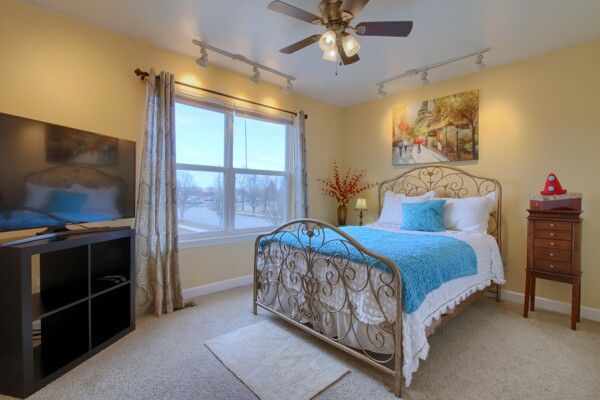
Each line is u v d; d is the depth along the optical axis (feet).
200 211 10.30
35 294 6.25
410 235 8.75
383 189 13.46
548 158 9.15
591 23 7.58
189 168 9.99
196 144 10.14
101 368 5.86
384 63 10.09
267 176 12.35
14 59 6.82
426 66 10.28
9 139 5.37
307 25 7.93
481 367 6.03
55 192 6.13
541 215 8.20
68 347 6.28
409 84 12.00
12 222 5.40
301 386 5.36
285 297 7.70
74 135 6.52
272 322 7.98
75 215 6.54
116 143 7.54
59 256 6.43
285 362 6.10
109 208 7.33
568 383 5.53
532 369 5.97
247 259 11.49
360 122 14.48
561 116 8.91
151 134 8.59
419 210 10.06
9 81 6.76
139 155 8.69
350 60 7.14
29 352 5.07
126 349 6.56
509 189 9.91
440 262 6.25
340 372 5.77
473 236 8.83
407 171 12.58
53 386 5.31
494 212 10.09
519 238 9.70
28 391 5.04
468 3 6.84
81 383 5.41
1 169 5.25
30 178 5.69
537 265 8.30
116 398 5.04
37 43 7.11
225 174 10.94
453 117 11.19
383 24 5.87
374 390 5.29
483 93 10.49
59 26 7.41
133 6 7.13
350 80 11.62
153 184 8.63
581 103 8.58
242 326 7.75
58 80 7.39
